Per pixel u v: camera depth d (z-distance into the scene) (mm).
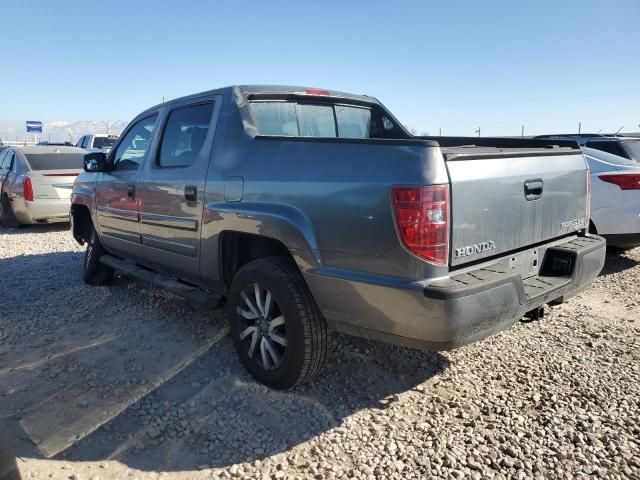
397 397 3434
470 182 2855
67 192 10211
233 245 3859
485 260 3045
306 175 3158
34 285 6059
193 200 3947
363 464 2783
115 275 6301
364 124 4996
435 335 2719
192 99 4285
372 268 2863
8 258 7680
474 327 2768
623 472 2705
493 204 3012
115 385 3625
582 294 5613
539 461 2783
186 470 2756
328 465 2771
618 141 7410
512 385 3576
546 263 3568
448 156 2760
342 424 3141
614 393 3457
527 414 3229
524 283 3307
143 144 4965
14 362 4000
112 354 4109
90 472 2732
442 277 2752
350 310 3002
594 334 4434
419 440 2982
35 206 9945
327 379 3641
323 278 3055
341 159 3014
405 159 2752
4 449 1982
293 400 3389
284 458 2844
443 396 3447
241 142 3672
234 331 3709
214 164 3809
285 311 3277
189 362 3943
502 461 2793
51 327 4707
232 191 3607
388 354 4008
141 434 3062
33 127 41094
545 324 4680
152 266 4844
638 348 4156
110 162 5457
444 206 2711
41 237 9570
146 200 4578
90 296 5582
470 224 2875
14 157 10672
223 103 3930
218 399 3422
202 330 4539
